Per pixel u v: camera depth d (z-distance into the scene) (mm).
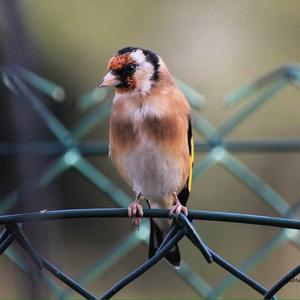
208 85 14539
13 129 7859
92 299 5133
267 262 12734
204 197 13516
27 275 7355
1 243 5164
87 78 13898
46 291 7824
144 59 7480
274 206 8680
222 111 14109
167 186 7500
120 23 14320
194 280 8273
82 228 13539
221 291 8125
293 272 5023
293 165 13633
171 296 12328
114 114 7434
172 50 14586
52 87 8367
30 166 8086
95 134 13750
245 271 8141
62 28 13977
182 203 7789
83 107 8852
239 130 13969
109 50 14117
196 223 13086
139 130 7344
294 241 8109
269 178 13648
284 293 11523
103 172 13766
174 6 14562
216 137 8945
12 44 6852
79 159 8711
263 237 12945
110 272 12766
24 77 8070
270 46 14695
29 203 8016
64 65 13844
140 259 12914
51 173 8555
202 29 14656
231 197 13539
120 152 7449
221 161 8883
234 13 14844
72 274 13203
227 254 12977
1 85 8758
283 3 14742
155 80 7449
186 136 7500
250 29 14773
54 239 7039
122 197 8719
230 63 14641
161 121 7340
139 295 12609
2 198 10914
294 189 13641
